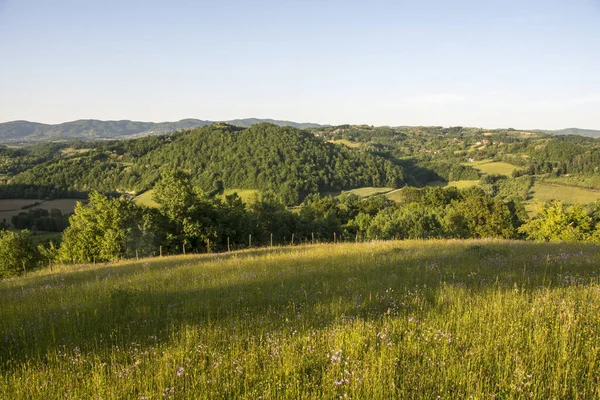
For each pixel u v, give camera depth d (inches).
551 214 1620.3
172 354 198.2
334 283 356.2
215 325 241.4
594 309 229.6
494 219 2039.9
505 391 150.9
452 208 2336.4
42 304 345.4
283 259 554.6
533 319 217.5
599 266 377.7
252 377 168.7
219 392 160.4
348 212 3152.1
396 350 185.5
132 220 1417.3
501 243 689.6
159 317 278.8
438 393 151.2
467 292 281.6
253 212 1995.6
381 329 214.4
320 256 562.6
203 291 356.8
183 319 263.3
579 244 645.9
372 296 295.3
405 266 427.5
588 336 194.2
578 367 166.9
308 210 2544.3
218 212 1643.7
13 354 219.3
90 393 165.2
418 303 263.3
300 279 386.6
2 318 295.0
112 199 1469.0
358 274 396.2
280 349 198.4
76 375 181.9
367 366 168.2
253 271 457.1
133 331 249.0
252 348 196.4
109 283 440.8
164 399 157.5
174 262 654.5
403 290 307.6
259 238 1865.2
